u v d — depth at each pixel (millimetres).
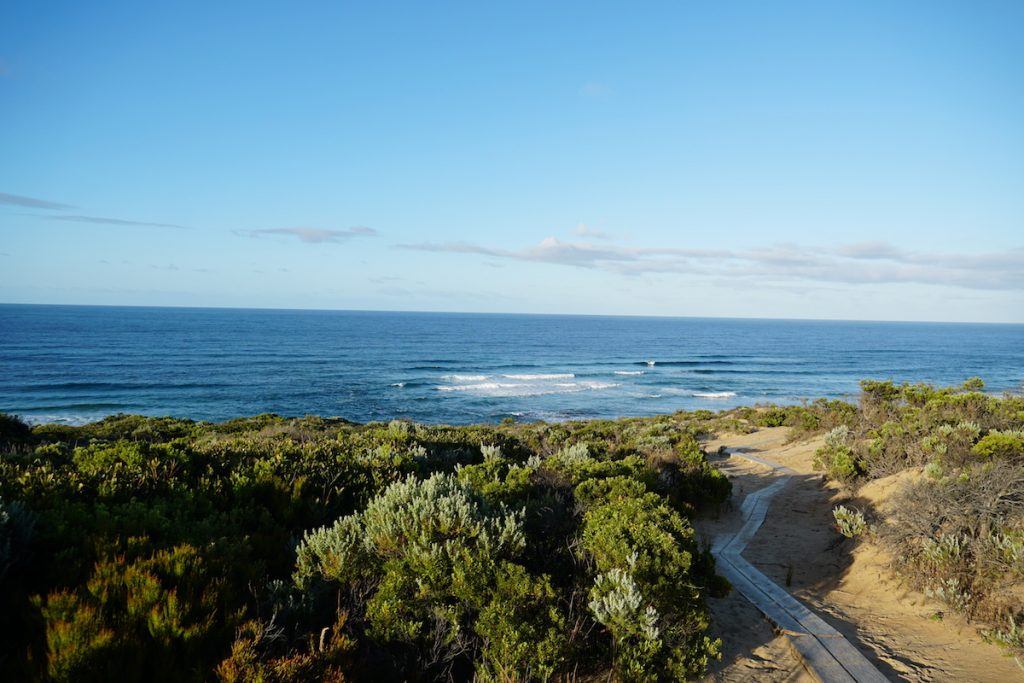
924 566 7016
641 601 4699
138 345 98938
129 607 3430
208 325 162750
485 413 49125
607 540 5668
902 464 12016
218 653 3463
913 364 97812
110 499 5867
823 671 5000
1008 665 5227
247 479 7078
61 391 53688
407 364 84875
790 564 8711
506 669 3891
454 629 4102
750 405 54781
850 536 8836
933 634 5984
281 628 3643
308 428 26688
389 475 8570
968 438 11195
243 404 49969
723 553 9172
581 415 49156
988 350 136500
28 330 123125
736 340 164500
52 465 7512
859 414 20859
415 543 5020
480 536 5215
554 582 5258
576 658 4359
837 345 148125
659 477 11539
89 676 2975
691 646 4824
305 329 158375
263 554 5270
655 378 75500
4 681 2936
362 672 3703
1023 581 6180
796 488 14055
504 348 118500
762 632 5871
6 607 3475
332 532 5141
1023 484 7430
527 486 8406
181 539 4754
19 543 4059
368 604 4223
